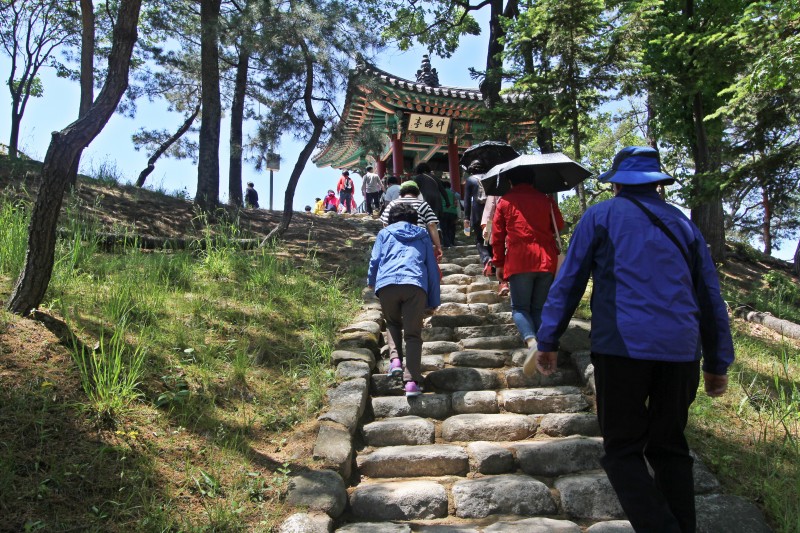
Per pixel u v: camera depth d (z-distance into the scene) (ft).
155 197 37.35
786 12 24.67
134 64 53.72
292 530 9.30
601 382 8.61
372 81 33.22
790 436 11.91
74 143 13.56
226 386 13.62
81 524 8.57
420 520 10.66
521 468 12.07
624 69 34.53
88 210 29.89
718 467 11.30
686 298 8.32
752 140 32.45
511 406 14.43
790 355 19.11
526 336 15.01
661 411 8.52
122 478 9.63
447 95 58.70
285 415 13.14
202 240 27.50
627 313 8.27
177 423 11.68
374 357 16.99
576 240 9.02
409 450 12.50
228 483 10.35
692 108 40.96
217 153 39.24
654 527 7.80
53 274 16.20
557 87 35.37
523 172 16.39
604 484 10.96
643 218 8.78
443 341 18.62
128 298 16.08
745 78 26.91
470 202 26.32
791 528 9.58
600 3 33.47
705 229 45.60
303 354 16.25
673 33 37.47
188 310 17.10
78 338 13.05
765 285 40.37
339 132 33.30
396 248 15.49
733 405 13.87
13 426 9.88
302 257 28.73
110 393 11.30
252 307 18.88
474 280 26.30
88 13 33.86
